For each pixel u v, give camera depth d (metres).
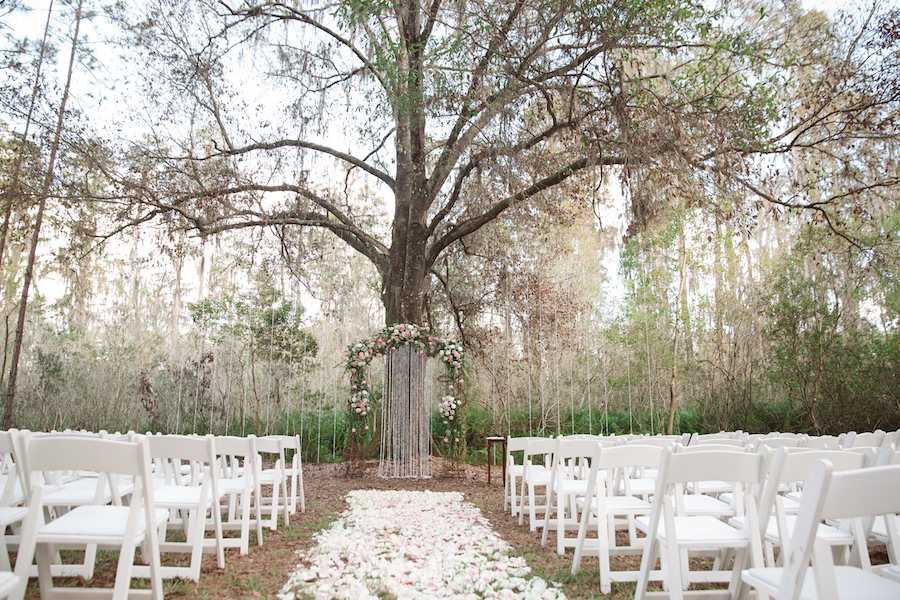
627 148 8.41
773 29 9.58
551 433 12.33
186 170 10.59
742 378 12.74
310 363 13.03
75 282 12.08
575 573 3.75
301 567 3.89
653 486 4.31
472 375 13.77
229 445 4.31
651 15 7.87
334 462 11.62
